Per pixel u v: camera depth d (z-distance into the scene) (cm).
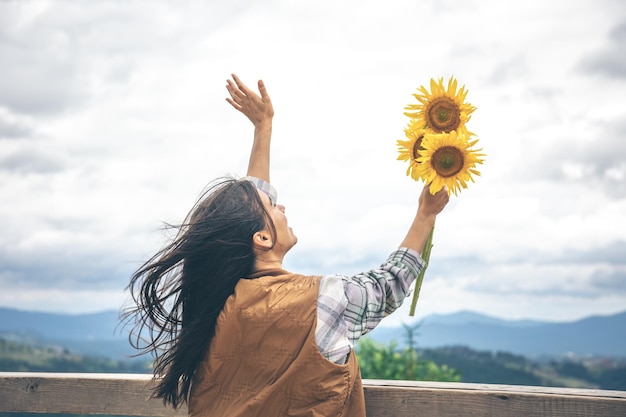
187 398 215
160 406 262
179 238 207
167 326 209
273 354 189
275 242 208
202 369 200
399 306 204
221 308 200
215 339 197
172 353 204
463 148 195
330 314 190
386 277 201
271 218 211
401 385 241
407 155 207
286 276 199
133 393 264
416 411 236
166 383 208
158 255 207
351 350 192
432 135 196
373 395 239
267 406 188
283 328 189
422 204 208
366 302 195
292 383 187
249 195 211
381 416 239
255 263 207
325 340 188
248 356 192
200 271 202
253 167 236
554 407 225
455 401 233
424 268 209
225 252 202
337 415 186
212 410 198
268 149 238
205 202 211
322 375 185
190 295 205
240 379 194
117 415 265
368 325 197
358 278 200
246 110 241
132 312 208
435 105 205
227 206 206
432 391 235
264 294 193
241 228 204
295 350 188
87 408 267
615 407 221
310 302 190
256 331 190
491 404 230
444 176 199
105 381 267
